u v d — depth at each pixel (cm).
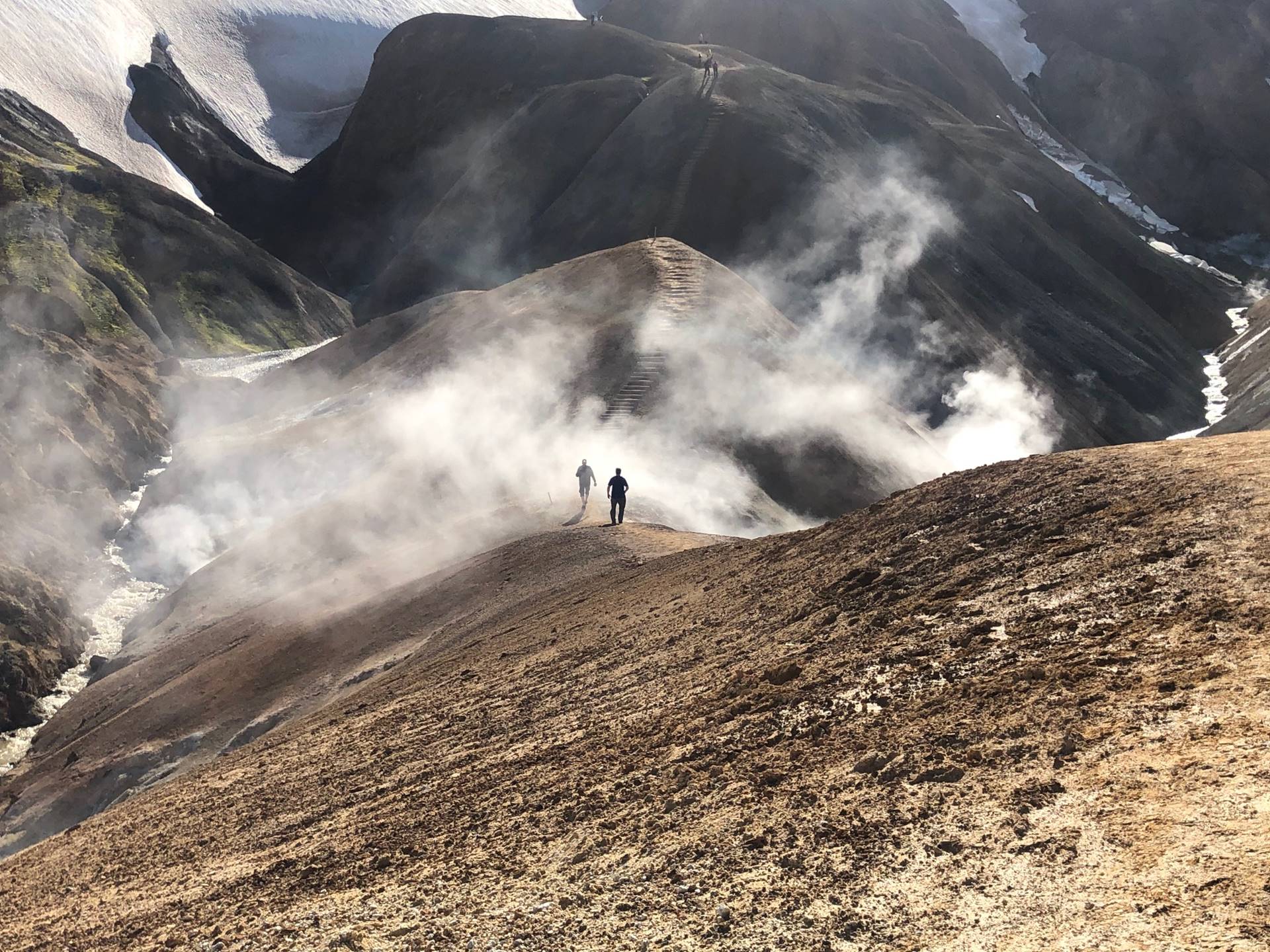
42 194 12825
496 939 755
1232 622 823
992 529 1326
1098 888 578
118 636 5438
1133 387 11869
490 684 1773
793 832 777
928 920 613
